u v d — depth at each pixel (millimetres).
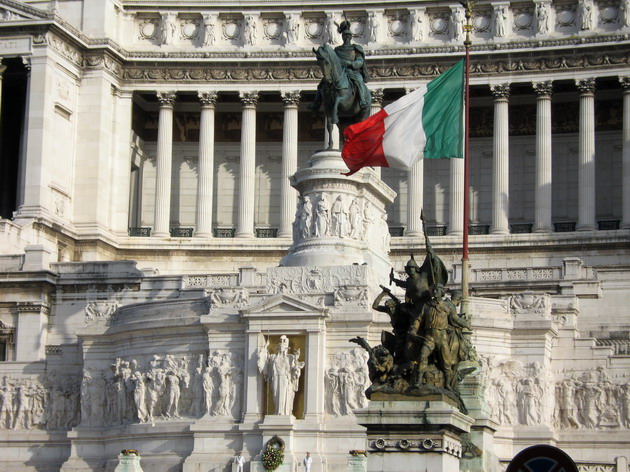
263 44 129500
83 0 126625
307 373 75000
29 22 120812
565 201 127375
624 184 119875
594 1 123312
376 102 125625
